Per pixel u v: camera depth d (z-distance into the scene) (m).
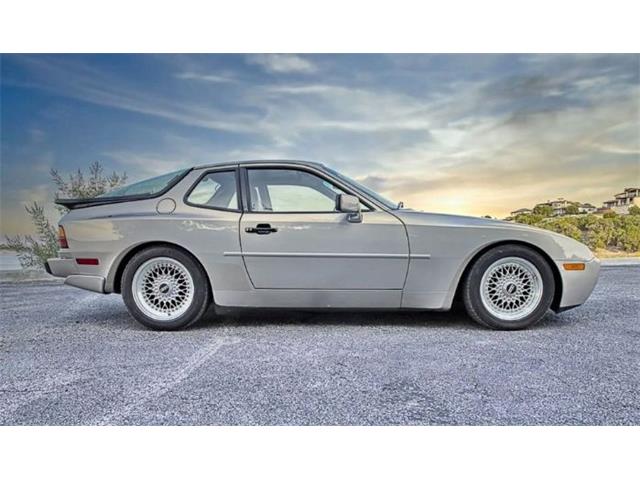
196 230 3.44
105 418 1.94
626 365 2.53
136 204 3.56
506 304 3.40
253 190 3.51
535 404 2.03
